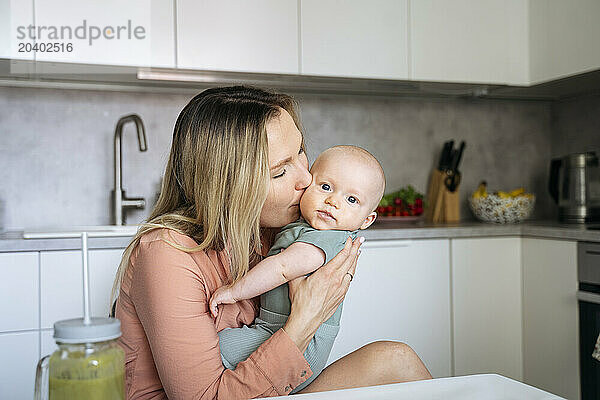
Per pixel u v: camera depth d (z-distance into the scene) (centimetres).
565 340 249
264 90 130
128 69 247
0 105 262
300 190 128
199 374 104
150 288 107
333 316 122
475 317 267
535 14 293
